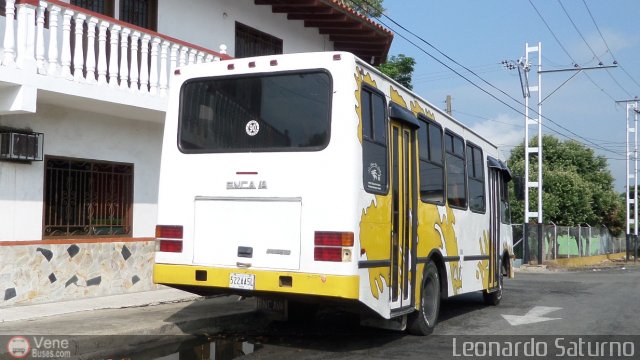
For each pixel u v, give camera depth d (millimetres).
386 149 7996
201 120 7914
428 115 9539
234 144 7680
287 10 16125
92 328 8195
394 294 8031
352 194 7062
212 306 10359
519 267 27734
